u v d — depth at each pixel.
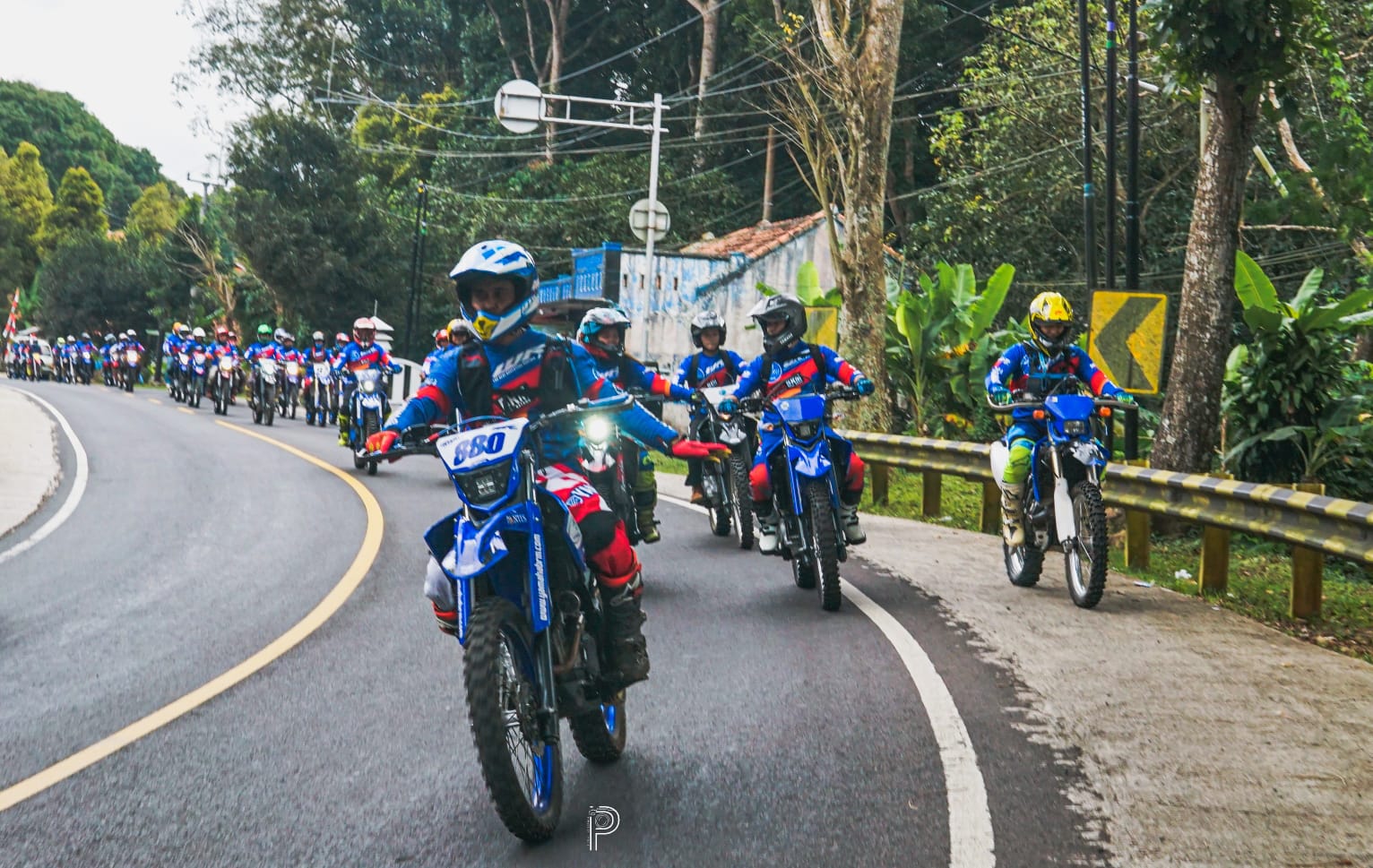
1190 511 9.79
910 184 41.97
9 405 32.28
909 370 22.19
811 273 23.38
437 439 4.66
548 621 4.59
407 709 6.41
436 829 4.79
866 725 6.06
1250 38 11.76
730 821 4.84
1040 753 5.63
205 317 56.09
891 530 13.18
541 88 52.44
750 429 11.76
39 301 74.06
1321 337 13.73
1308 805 5.01
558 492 4.94
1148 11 12.24
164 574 10.45
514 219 48.72
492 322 4.99
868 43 20.00
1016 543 9.52
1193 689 6.74
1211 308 12.66
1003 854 4.50
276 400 29.19
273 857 4.52
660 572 10.41
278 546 11.95
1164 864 4.44
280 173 47.62
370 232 48.09
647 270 28.03
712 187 46.59
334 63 59.91
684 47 50.78
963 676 6.96
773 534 9.38
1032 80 30.48
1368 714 6.31
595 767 5.48
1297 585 8.95
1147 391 13.01
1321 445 13.66
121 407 33.66
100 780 5.37
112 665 7.41
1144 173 29.86
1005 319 32.12
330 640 7.98
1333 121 18.77
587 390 5.17
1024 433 9.47
